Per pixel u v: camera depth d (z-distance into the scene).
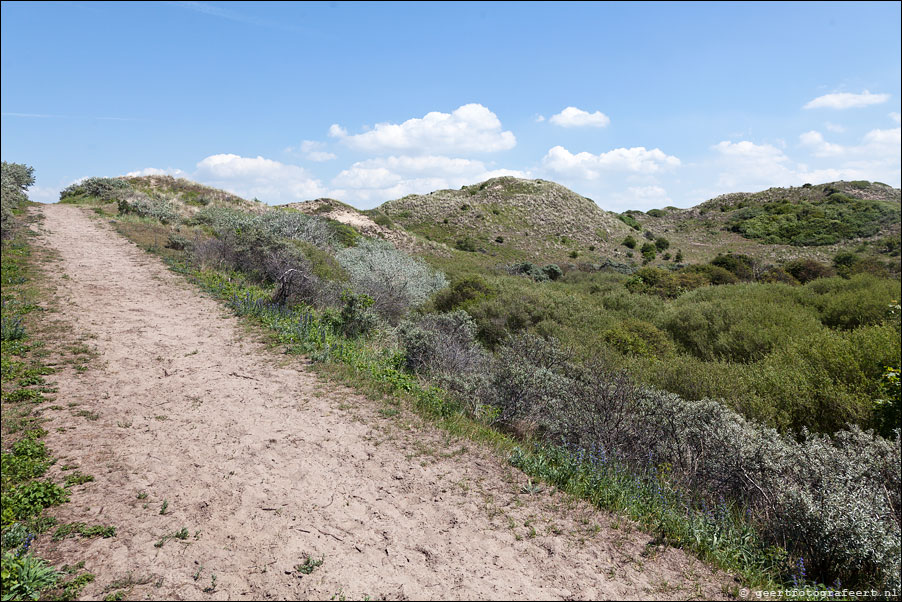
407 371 8.61
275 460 5.00
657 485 5.06
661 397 6.62
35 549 3.39
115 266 13.87
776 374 8.52
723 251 61.78
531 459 5.44
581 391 7.00
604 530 4.26
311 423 5.93
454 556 3.75
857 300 14.68
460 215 62.22
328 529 3.96
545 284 25.91
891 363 8.12
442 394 7.30
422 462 5.21
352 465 5.03
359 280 16.03
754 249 62.16
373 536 3.93
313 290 12.33
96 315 9.52
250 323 9.97
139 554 3.46
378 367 8.08
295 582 3.34
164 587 3.18
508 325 15.08
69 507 3.92
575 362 9.84
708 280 29.56
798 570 3.83
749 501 4.96
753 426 6.21
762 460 4.96
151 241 17.81
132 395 6.30
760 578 3.72
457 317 11.33
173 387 6.69
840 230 64.19
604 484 4.89
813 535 3.99
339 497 4.44
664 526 4.32
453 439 5.86
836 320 14.73
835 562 3.94
